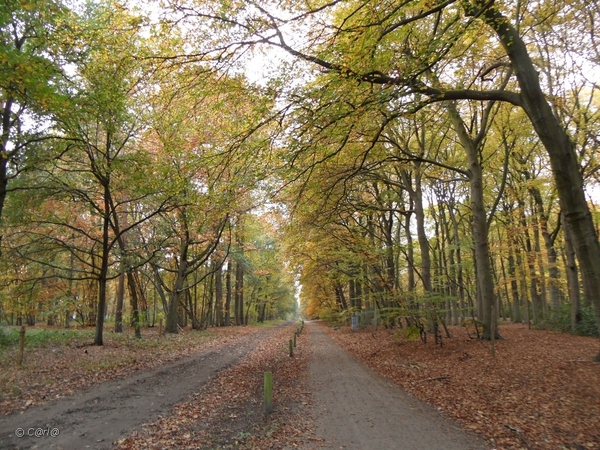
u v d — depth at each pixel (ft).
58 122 42.88
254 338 92.27
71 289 92.53
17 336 57.93
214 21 28.66
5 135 41.39
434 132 60.18
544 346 44.55
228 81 31.94
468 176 52.95
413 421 24.52
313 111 30.04
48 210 59.72
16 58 30.71
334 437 21.79
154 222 72.84
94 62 33.86
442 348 49.34
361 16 28.02
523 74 32.09
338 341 81.10
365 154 38.27
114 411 26.20
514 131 60.49
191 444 20.71
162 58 29.53
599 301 29.35
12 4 31.99
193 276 130.72
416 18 26.61
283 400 30.50
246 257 127.54
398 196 70.49
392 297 54.29
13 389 29.63
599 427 20.99
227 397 31.37
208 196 37.47
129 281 71.82
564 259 93.30
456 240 82.99
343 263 70.85
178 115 35.24
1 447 19.44
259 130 35.60
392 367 43.96
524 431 21.53
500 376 33.17
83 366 40.19
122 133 57.67
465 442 20.59
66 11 35.65
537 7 38.52
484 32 31.96
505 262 123.75
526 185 67.00
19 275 67.31
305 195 46.55
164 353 55.36
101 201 69.62
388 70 30.76
